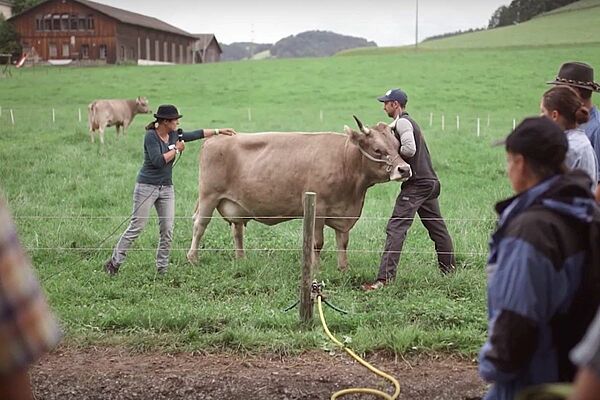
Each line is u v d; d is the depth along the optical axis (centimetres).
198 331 630
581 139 448
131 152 1867
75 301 730
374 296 737
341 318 661
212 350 605
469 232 990
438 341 611
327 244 982
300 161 860
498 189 1376
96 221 1091
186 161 1706
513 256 294
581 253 297
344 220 846
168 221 833
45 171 1540
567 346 301
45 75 4659
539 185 309
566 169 320
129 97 3569
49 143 2019
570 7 7894
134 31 7131
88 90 3844
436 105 3002
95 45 6844
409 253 904
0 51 6700
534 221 294
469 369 573
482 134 2166
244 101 3391
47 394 530
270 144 881
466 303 715
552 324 300
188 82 4138
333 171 839
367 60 4766
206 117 2778
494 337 297
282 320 652
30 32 6894
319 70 4406
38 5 6806
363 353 596
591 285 297
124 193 1330
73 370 567
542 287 290
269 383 545
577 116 450
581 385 199
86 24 6831
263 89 3769
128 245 823
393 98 823
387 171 801
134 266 858
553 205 298
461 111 2833
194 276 823
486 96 3203
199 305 714
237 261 866
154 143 810
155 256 904
